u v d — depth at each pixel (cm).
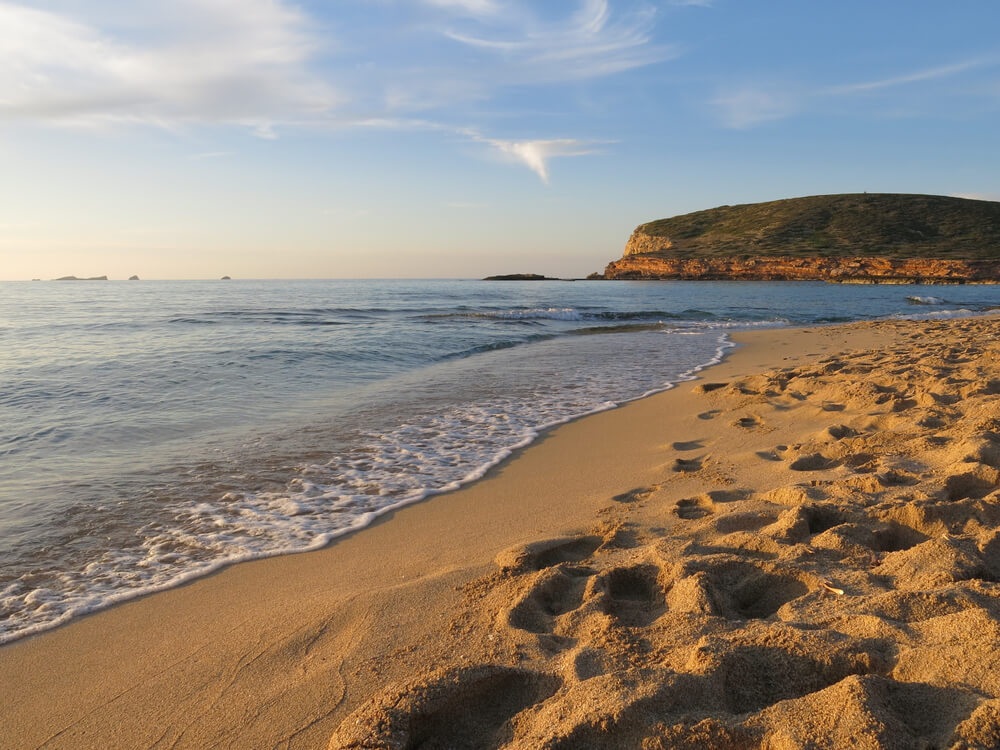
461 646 255
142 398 837
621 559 327
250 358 1193
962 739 157
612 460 566
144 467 552
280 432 673
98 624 304
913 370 775
